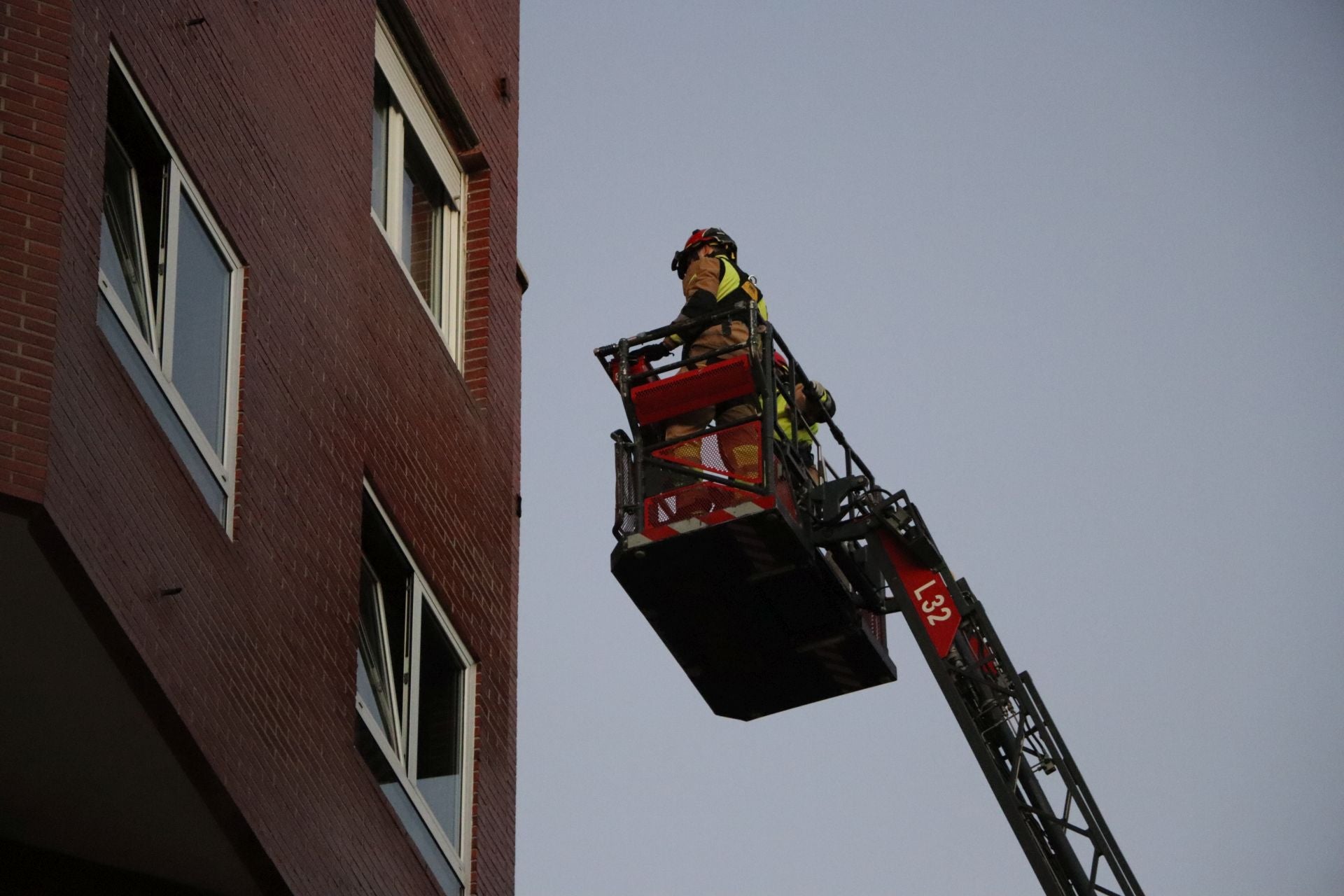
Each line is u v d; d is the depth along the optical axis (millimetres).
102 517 18844
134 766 20094
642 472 29188
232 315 22609
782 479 29125
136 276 21078
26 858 21359
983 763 30281
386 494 25422
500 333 30594
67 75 19609
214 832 20734
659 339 29406
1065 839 30484
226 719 20422
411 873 23766
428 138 30453
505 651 27844
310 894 21359
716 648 30375
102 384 19359
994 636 30781
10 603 18469
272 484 22469
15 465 17781
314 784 21984
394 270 27328
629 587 29406
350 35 27219
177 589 19781
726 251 30422
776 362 30062
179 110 22234
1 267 18484
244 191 23266
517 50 33781
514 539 29297
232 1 24047
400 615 25469
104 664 19016
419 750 25297
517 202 32219
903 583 30453
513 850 26891
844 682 30859
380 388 25906
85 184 19641
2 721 19641
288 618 22141
